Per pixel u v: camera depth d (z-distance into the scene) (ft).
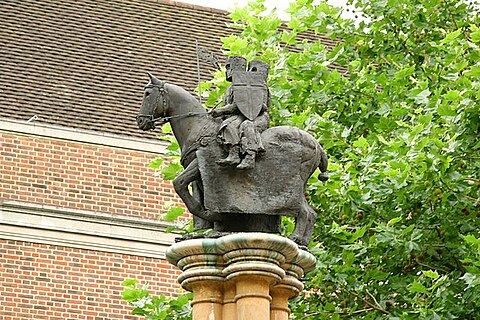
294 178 46.39
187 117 46.93
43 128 91.40
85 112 94.99
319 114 68.85
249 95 46.62
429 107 62.59
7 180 89.56
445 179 60.64
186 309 63.05
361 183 62.75
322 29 71.20
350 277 62.80
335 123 67.56
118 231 90.22
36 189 89.97
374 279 63.05
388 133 66.69
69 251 88.94
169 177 64.80
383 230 61.36
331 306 62.95
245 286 44.62
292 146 46.47
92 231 89.66
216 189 46.03
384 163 61.87
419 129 59.98
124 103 96.84
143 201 91.56
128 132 94.43
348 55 72.08
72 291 88.02
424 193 61.72
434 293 60.34
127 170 92.07
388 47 72.02
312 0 70.79
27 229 88.43
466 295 59.77
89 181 91.20
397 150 60.49
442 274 63.72
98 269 89.10
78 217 89.71
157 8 107.55
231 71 47.01
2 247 87.61
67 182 90.74
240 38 67.15
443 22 71.77
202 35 106.73
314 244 62.75
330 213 64.80
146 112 47.24
